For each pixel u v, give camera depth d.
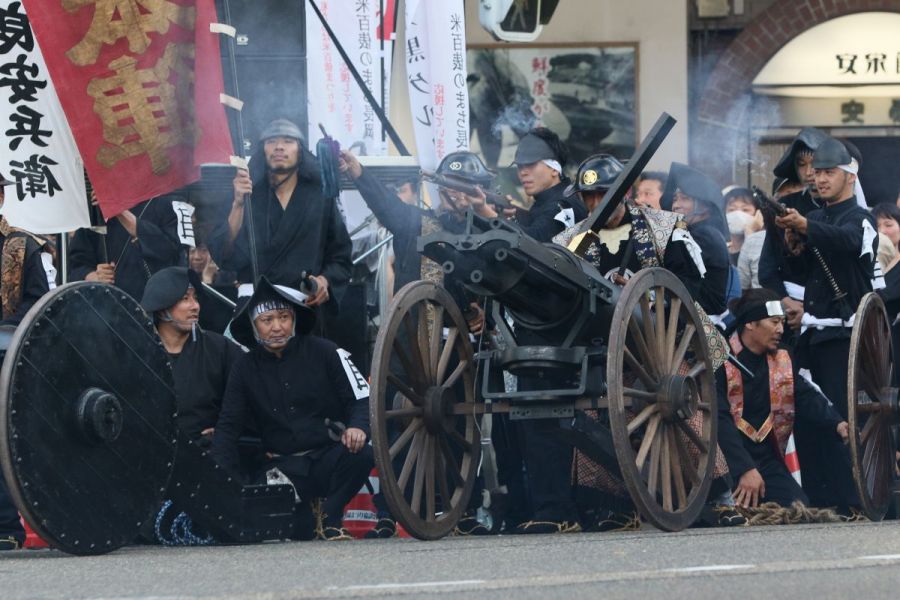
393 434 21.97
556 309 18.27
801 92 47.72
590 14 44.78
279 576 13.44
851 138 48.00
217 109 22.47
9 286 22.42
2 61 22.81
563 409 18.47
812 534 17.12
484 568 13.69
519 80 44.53
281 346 21.73
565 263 18.06
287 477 21.62
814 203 26.25
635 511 21.70
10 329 17.55
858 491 20.66
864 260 24.41
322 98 27.64
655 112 45.06
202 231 25.17
